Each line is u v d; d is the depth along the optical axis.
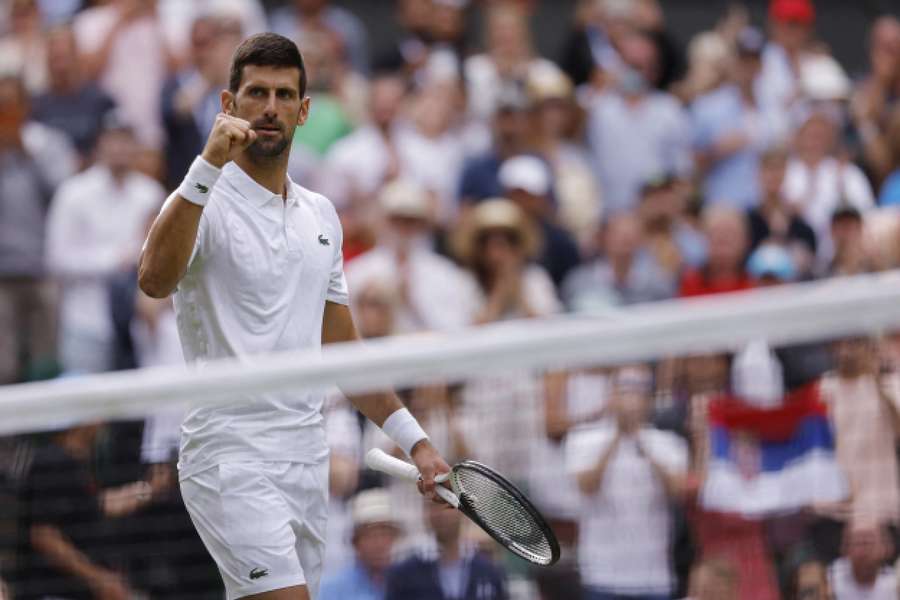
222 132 16.31
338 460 26.12
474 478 17.50
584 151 44.28
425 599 24.91
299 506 17.61
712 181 45.84
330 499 25.86
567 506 27.06
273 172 17.55
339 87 43.62
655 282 39.44
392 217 37.28
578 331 19.77
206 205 17.14
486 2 49.56
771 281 38.72
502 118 42.00
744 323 20.25
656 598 26.66
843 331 27.61
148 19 42.06
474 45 49.28
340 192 41.06
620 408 27.27
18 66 39.50
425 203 38.03
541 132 42.56
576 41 46.84
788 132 46.69
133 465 25.39
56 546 24.98
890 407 27.62
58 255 37.78
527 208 40.22
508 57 46.03
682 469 27.12
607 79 45.81
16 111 38.75
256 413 17.39
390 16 49.59
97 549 25.05
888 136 46.00
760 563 26.80
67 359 37.00
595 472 27.00
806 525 27.06
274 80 17.20
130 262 37.59
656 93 46.66
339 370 17.83
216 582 25.20
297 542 17.92
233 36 41.22
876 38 49.53
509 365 19.44
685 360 28.00
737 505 27.00
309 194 18.34
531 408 27.52
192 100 40.56
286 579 17.05
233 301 17.39
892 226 40.09
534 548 17.45
